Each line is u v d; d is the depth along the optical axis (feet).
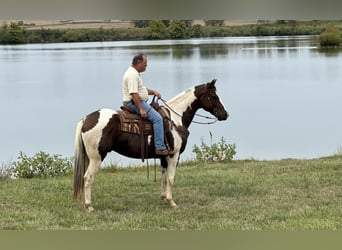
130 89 19.79
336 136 42.14
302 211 19.98
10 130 45.16
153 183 25.41
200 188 24.17
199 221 18.95
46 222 18.54
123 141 20.01
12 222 18.66
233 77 70.18
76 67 77.00
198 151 33.68
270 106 54.85
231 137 43.55
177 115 21.22
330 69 73.51
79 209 20.61
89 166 19.97
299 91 62.08
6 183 26.17
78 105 53.26
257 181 25.29
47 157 31.07
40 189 24.41
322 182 24.85
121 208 20.80
